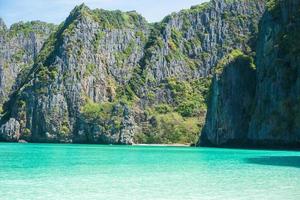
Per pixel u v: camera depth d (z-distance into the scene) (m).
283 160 80.62
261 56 152.62
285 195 38.66
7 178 49.72
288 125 132.50
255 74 166.75
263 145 143.12
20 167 63.62
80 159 84.44
